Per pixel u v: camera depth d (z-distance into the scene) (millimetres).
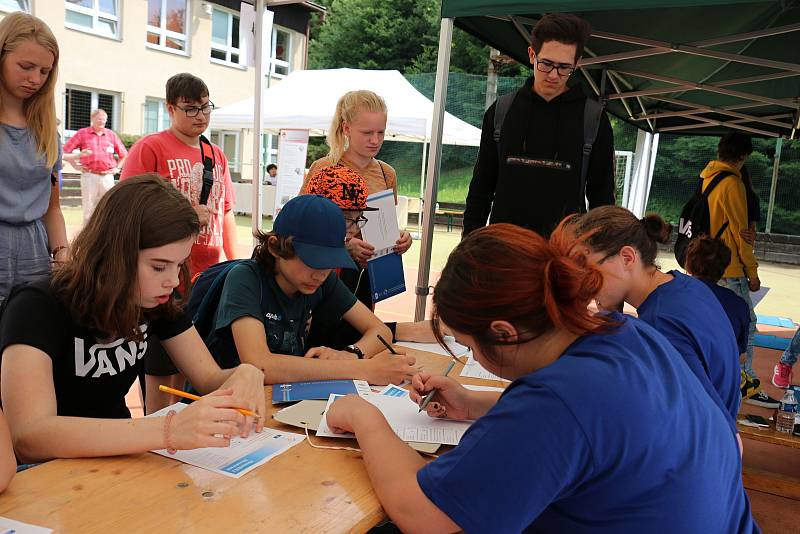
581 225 1961
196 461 1379
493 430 1033
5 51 2596
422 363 2279
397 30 26562
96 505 1172
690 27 4773
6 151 2674
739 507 1188
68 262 1595
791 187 14352
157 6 19359
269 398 1821
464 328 1120
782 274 12812
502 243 1111
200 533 1095
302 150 5578
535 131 3250
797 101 6844
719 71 6246
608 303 1956
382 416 1465
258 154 5367
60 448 1360
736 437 1424
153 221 1506
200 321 2273
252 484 1287
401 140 14359
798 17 4570
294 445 1489
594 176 3320
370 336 2455
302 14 23672
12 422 1426
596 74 6699
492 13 3316
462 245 1157
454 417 1692
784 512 3408
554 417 998
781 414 3281
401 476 1216
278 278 2254
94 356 1641
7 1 16219
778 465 4035
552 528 1099
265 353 2027
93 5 17828
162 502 1194
